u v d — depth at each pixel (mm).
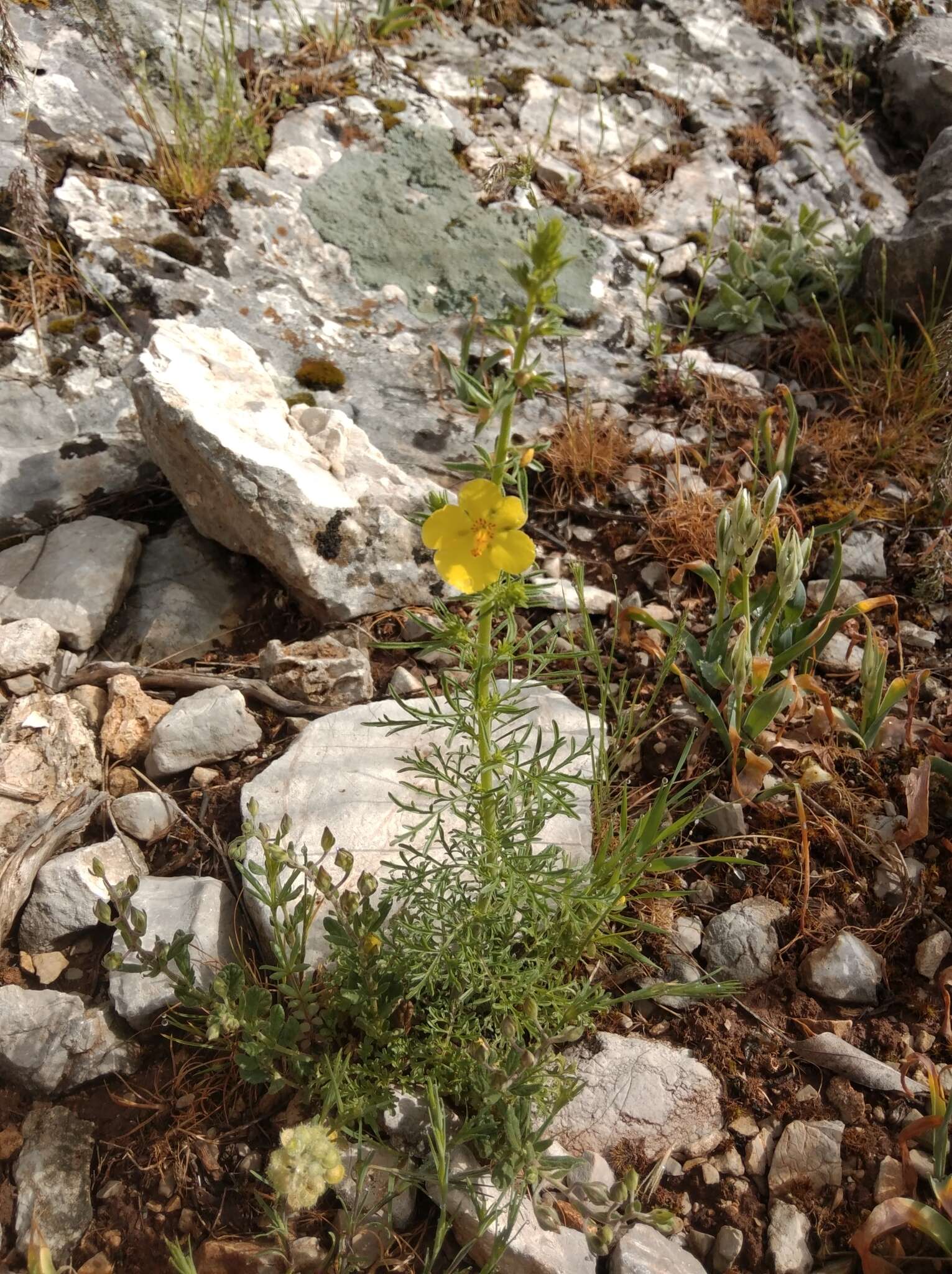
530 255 228
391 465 438
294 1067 300
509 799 306
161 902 333
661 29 705
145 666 401
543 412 490
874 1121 304
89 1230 288
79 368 458
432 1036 296
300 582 403
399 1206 284
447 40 655
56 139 505
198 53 576
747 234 598
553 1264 271
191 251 500
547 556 448
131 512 442
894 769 381
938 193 543
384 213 546
